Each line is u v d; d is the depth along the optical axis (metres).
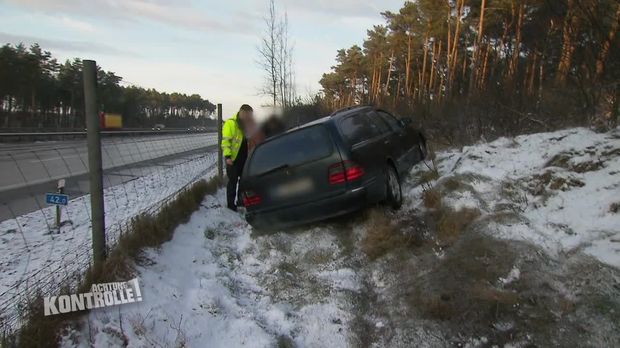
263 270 5.59
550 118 8.70
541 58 12.49
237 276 5.47
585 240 4.23
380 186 6.28
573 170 5.49
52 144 29.28
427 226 5.67
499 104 9.48
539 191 5.38
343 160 6.04
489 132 9.55
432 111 13.25
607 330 3.35
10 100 59.25
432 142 11.09
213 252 5.95
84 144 29.25
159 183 12.15
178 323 4.11
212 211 7.49
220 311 4.52
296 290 5.01
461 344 3.68
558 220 4.71
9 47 55.03
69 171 14.98
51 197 6.66
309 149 6.23
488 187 5.84
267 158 6.41
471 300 4.02
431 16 38.84
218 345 4.05
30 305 3.76
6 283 5.03
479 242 4.74
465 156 7.17
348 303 4.60
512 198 5.45
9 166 17.06
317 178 6.09
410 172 8.30
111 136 35.34
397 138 7.83
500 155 6.77
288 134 6.47
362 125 6.99
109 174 14.84
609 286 3.65
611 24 7.12
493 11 31.73
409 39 44.28
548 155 6.04
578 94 7.95
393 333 4.01
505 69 12.43
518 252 4.36
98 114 4.42
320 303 4.67
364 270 5.21
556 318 3.61
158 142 31.83
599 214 4.52
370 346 3.97
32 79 56.56
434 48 41.84
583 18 7.34
